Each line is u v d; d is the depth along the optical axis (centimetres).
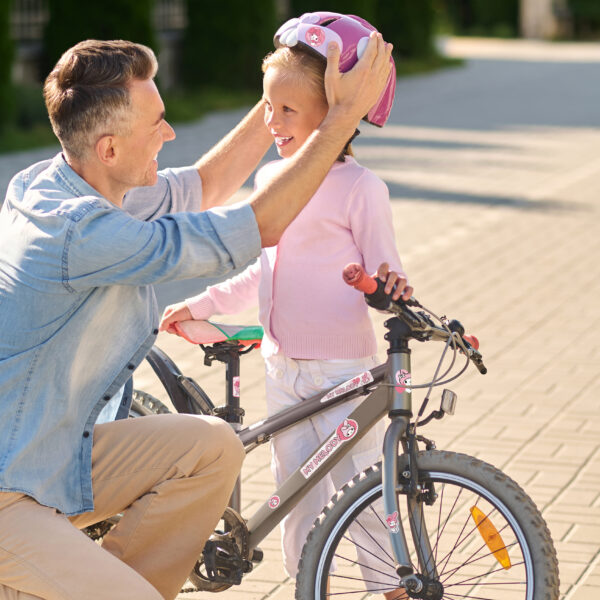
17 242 400
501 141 2264
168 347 917
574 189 1712
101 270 393
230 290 502
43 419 402
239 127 506
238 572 465
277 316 471
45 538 396
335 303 462
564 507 614
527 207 1561
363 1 3509
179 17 3130
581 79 3694
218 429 434
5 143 2120
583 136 2344
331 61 402
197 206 496
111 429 435
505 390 814
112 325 412
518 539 416
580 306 1050
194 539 436
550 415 762
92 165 409
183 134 2347
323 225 456
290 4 3488
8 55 2219
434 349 918
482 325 987
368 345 472
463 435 724
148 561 432
